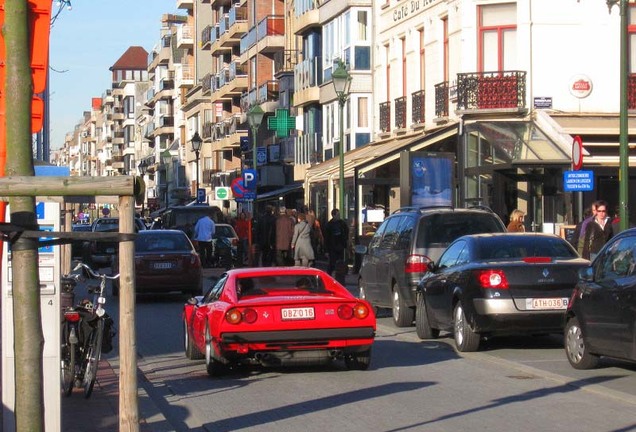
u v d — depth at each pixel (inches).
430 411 449.1
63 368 488.1
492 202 1307.8
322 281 600.4
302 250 1192.2
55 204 333.7
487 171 1282.0
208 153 3725.4
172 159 4446.4
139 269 1101.1
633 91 1348.4
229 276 594.9
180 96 4394.7
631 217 1322.6
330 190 1765.5
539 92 1369.3
